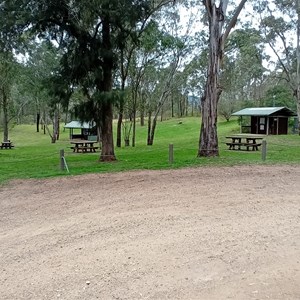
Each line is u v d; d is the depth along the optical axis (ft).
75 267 11.91
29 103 141.28
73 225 16.78
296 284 10.12
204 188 23.77
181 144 80.69
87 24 39.93
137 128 146.20
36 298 9.94
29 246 14.26
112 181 28.12
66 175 32.45
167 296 9.65
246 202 19.75
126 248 13.37
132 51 69.10
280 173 29.45
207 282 10.37
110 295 9.86
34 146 103.76
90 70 41.65
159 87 91.66
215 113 41.88
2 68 85.05
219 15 40.34
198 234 14.55
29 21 38.19
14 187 27.81
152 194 22.47
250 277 10.61
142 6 41.39
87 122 45.73
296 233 14.46
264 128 100.99
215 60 40.91
